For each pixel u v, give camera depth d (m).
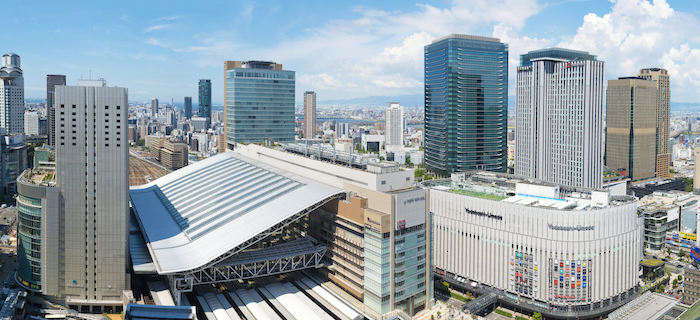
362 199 170.62
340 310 165.50
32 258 174.25
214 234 177.62
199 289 186.62
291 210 178.62
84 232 171.75
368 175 177.88
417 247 174.00
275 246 186.25
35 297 174.00
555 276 189.50
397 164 187.75
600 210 189.50
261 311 166.88
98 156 170.12
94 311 174.75
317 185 199.25
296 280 195.25
